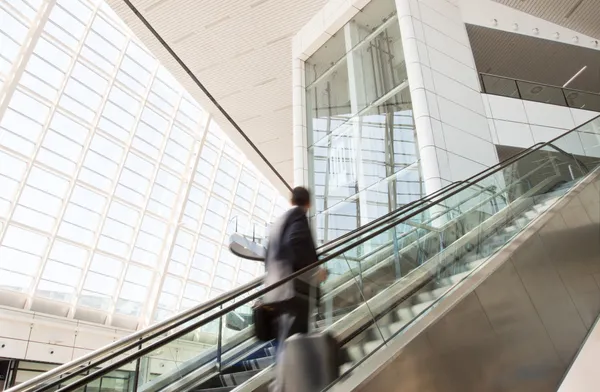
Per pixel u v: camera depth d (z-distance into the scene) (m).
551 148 6.77
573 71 14.01
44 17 18.44
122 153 22.06
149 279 23.22
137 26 12.38
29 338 18.39
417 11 9.02
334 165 9.56
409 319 3.40
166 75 23.25
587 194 5.54
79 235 20.59
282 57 12.78
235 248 16.02
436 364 2.95
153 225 23.52
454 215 5.12
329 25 10.62
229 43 12.45
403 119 8.14
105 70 21.06
